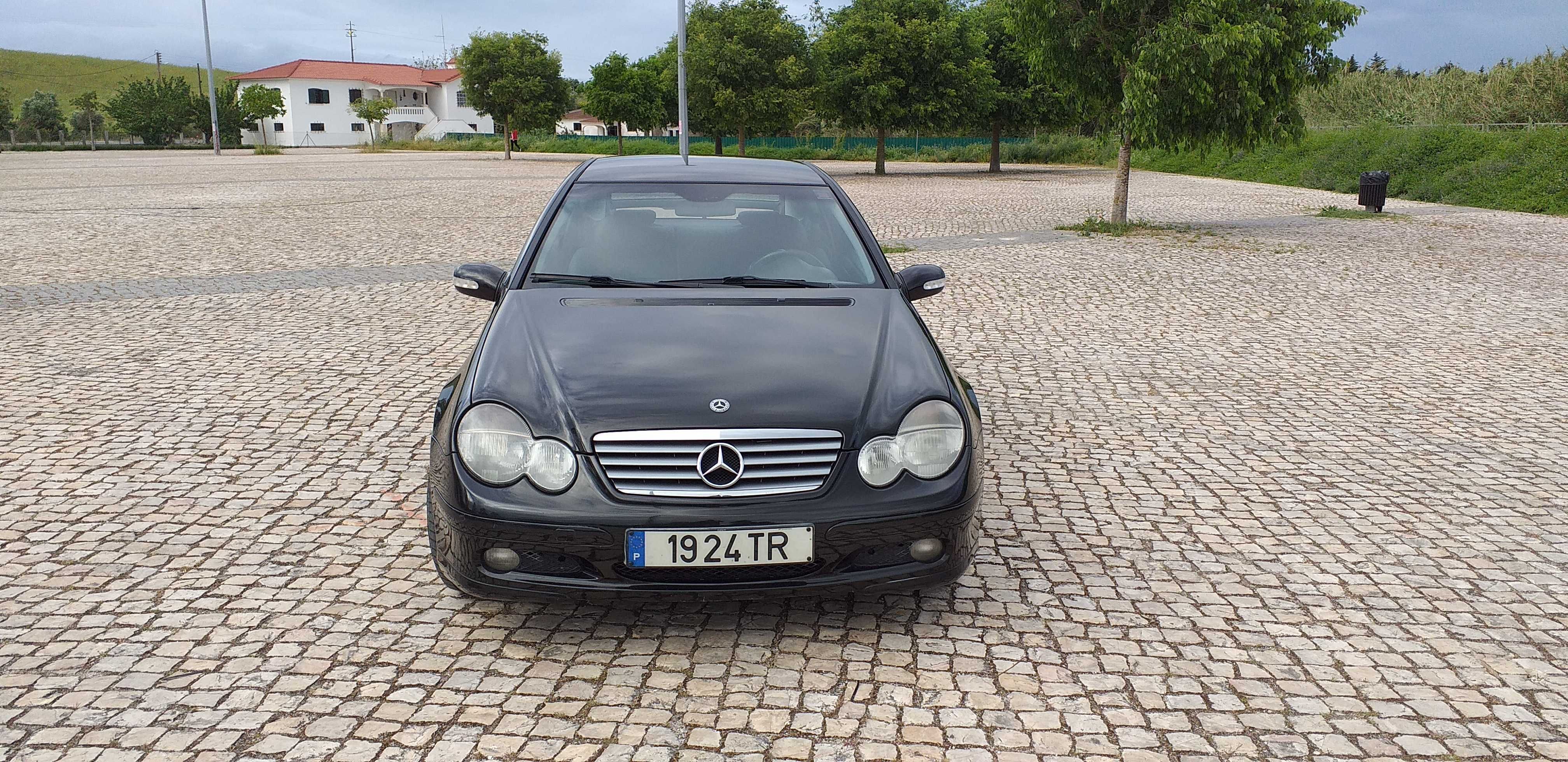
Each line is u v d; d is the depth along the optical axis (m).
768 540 2.89
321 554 3.86
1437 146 27.36
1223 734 2.75
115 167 38.44
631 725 2.73
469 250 13.05
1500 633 3.37
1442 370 7.20
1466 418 6.00
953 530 3.09
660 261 4.08
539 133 67.00
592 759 2.58
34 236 14.13
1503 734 2.77
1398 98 36.34
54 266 11.24
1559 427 5.83
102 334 7.76
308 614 3.37
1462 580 3.78
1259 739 2.73
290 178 30.41
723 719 2.77
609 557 2.89
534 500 2.91
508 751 2.61
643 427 2.91
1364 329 8.62
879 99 34.22
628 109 58.84
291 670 3.00
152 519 4.20
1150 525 4.29
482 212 18.56
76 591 3.53
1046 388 6.55
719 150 40.53
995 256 13.05
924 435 3.08
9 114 86.75
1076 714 2.83
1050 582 3.71
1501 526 4.33
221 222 16.44
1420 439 5.59
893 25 33.91
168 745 2.61
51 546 3.91
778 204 4.48
